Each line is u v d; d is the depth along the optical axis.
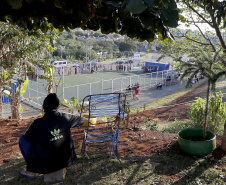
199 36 10.95
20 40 9.14
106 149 4.64
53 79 10.38
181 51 10.20
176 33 10.62
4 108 18.83
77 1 1.95
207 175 3.64
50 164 3.26
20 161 4.18
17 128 6.10
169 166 3.95
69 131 3.42
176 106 17.72
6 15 2.31
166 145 4.89
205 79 34.06
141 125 8.02
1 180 3.59
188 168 3.87
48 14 2.24
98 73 51.59
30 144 3.32
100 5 2.36
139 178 3.59
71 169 3.90
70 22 2.27
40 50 9.83
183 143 4.32
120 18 2.14
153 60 62.12
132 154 4.46
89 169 3.88
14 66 9.62
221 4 3.85
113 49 110.12
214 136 4.43
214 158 4.17
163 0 1.71
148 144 5.01
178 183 3.44
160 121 12.08
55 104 3.34
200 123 7.25
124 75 48.12
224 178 3.53
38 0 2.15
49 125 3.22
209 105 7.14
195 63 4.50
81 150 4.28
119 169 3.88
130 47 105.19
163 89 30.91
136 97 24.58
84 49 86.38
